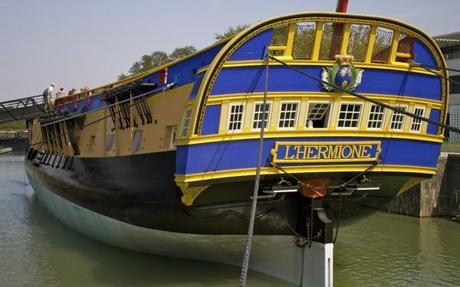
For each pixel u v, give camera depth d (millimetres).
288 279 13398
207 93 10953
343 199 13445
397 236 19891
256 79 11289
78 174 18750
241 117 11406
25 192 34812
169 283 13352
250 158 11641
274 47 11258
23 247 17859
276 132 11617
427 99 12883
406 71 12336
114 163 15594
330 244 12398
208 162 11359
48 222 23203
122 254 16703
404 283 13594
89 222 18375
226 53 10828
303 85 11570
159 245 15008
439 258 16359
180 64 13484
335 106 11859
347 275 14414
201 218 12688
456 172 23750
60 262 15695
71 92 23656
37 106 29750
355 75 11734
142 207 14227
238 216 12688
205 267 14789
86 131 20203
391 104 12391
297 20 11227
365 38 11836
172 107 13562
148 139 14828
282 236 13500
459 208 23438
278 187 12055
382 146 12633
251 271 14195
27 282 13672
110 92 16766
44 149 27500
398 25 11898
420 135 13031
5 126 101625
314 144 11906
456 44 38531
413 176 13516
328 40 11617
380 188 13719
